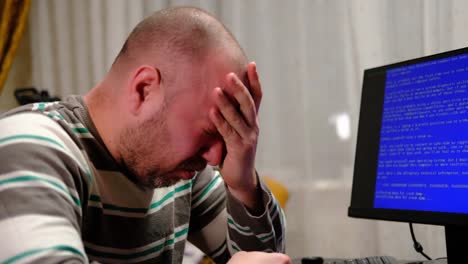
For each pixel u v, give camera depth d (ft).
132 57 2.62
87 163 2.61
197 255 4.30
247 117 2.62
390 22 7.05
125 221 2.82
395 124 3.07
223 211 3.67
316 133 7.61
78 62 8.91
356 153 3.24
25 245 1.86
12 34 8.65
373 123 3.19
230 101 2.56
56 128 2.51
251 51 7.99
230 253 3.22
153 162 2.61
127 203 2.81
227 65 2.52
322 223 7.48
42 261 1.84
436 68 2.93
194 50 2.48
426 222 2.81
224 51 2.53
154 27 2.60
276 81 7.82
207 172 3.74
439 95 2.89
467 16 6.30
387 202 3.02
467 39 6.30
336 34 7.50
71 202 2.22
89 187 2.59
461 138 2.75
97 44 8.72
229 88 2.51
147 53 2.57
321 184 7.55
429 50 6.61
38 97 6.26
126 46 2.69
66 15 9.04
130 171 2.72
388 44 7.05
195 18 2.58
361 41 7.09
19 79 9.37
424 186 2.86
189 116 2.49
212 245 3.64
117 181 2.74
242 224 3.10
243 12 8.03
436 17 6.60
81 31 8.92
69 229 2.05
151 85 2.51
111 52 8.59
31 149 2.23
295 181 7.69
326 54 7.56
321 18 7.59
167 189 3.14
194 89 2.47
